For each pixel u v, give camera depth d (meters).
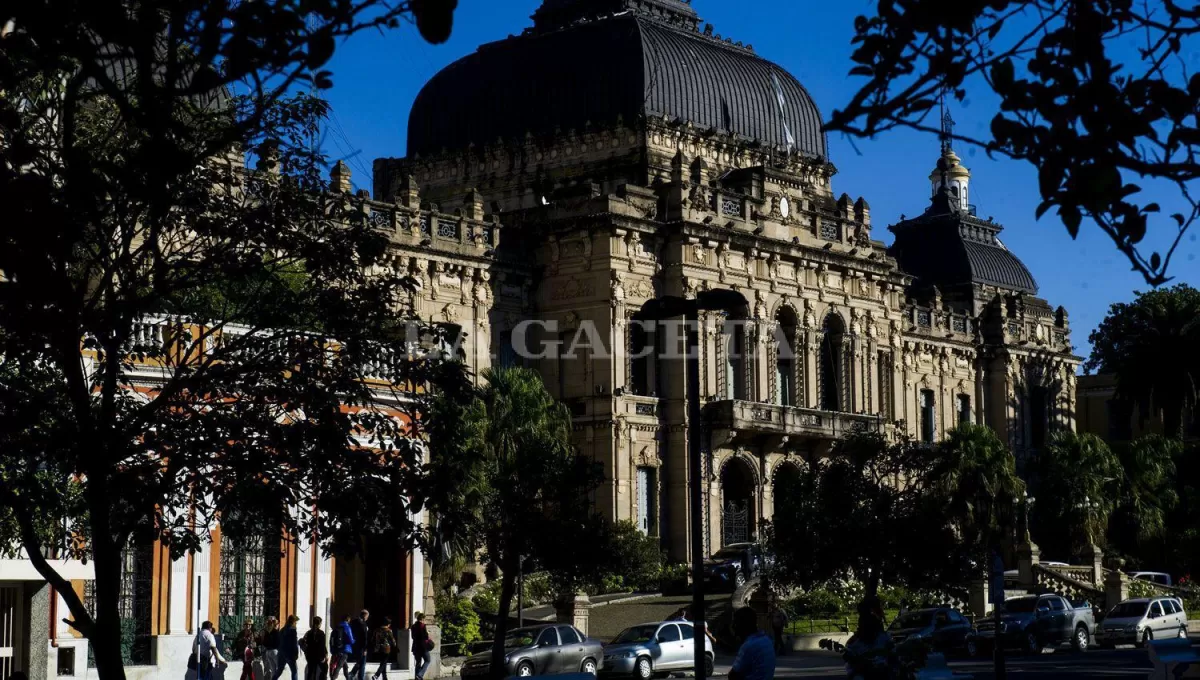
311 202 28.55
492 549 57.38
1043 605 75.06
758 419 99.44
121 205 25.58
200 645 45.34
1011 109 14.33
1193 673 39.31
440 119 108.06
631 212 97.44
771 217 104.44
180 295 31.64
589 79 103.38
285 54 16.25
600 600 87.94
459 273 94.00
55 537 35.03
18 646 43.47
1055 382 141.25
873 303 112.06
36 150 22.91
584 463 59.50
